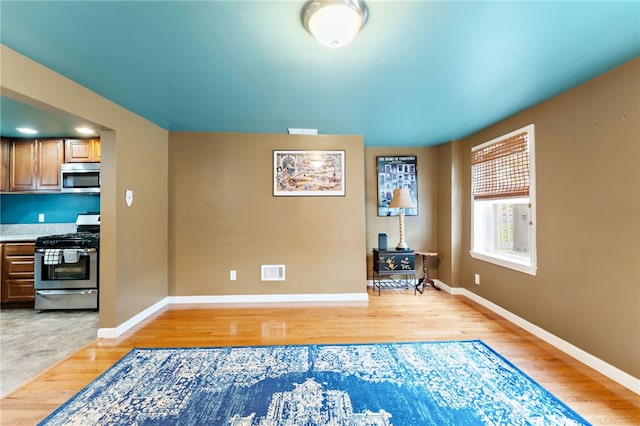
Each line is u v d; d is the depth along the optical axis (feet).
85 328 9.87
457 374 6.97
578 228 7.59
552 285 8.41
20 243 11.82
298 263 12.48
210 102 8.77
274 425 5.38
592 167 7.20
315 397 6.16
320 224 12.52
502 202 10.77
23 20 4.97
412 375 6.95
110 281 9.04
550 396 6.16
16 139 12.44
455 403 5.96
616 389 6.39
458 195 13.41
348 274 12.60
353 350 8.18
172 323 10.14
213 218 12.26
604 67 6.63
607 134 6.82
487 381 6.69
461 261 13.44
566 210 7.95
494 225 11.96
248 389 6.44
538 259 8.91
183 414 5.65
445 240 14.06
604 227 6.91
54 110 7.09
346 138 12.57
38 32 5.33
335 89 7.80
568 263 7.89
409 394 6.25
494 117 10.15
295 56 6.17
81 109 7.61
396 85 7.56
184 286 12.19
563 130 8.00
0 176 12.28
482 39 5.54
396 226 14.79
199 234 12.23
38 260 11.24
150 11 4.75
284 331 9.48
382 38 5.50
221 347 8.39
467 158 12.92
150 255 10.89
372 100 8.58
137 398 6.13
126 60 6.34
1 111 9.32
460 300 12.57
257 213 12.37
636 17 4.86
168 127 11.56
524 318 9.57
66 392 6.34
